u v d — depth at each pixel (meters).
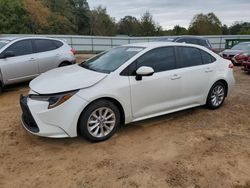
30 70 8.11
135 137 4.57
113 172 3.54
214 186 3.28
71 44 29.80
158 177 3.43
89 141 4.34
